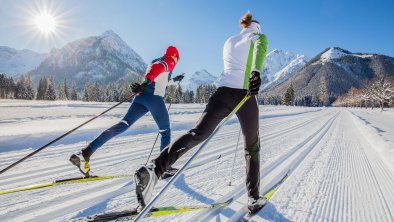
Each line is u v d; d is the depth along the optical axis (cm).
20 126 969
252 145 270
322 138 954
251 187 276
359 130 1366
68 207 289
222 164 501
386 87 8162
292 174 448
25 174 412
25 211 277
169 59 354
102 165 474
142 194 200
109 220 217
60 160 511
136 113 381
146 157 549
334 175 457
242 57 253
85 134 826
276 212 289
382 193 376
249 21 272
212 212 280
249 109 254
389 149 715
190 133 228
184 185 367
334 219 283
